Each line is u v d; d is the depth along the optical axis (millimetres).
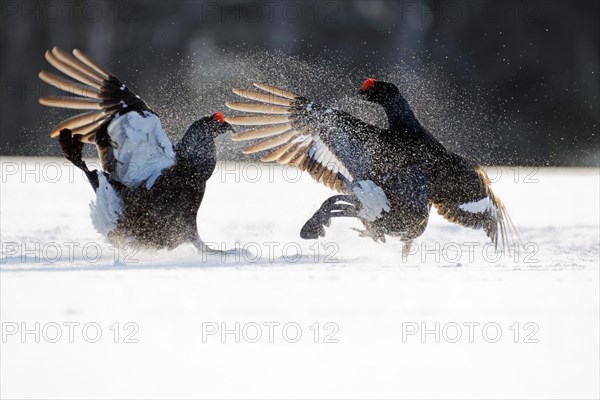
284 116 14305
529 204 23312
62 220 17891
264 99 14352
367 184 13234
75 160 12984
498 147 39719
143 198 12914
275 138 14445
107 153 12891
